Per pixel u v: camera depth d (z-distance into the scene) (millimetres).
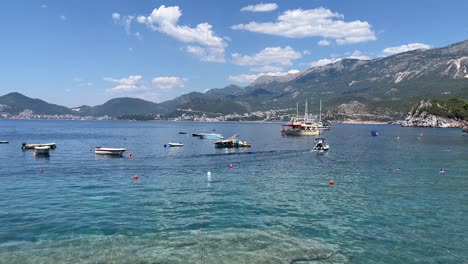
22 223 30391
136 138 158625
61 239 26844
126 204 36750
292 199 39500
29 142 123375
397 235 28500
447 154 90250
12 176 53531
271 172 59000
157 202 37719
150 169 61656
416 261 24031
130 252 24562
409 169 63125
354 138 163875
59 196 40250
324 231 29125
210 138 159125
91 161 72312
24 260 23219
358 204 37562
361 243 26766
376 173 58219
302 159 78000
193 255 24172
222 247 25578
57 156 80938
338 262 23547
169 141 140000
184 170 60812
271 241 26828
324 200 39188
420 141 142625
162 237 27391
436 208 36281
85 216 32438
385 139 156500
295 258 23969
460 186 47469
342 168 64000
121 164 67938
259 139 152875
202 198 39719
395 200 39438
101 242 26312
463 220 32438
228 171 59969
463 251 25688
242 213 33844
